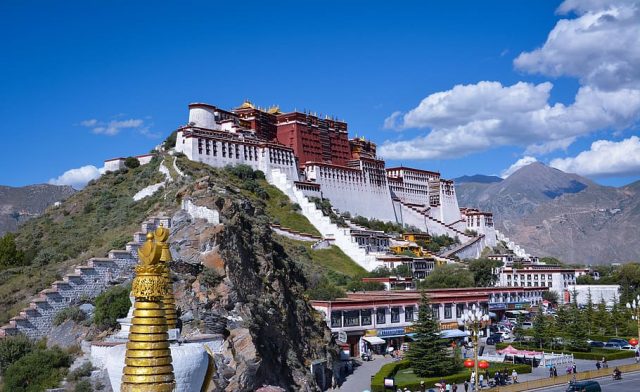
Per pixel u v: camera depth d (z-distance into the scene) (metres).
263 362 69.19
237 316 71.94
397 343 114.12
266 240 97.81
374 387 79.31
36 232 135.38
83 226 132.75
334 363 90.81
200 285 71.81
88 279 76.19
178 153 176.12
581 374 86.38
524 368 94.19
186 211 89.69
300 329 88.19
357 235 179.62
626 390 78.25
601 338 129.62
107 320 67.69
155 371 19.66
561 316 123.62
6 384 58.62
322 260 164.38
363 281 149.50
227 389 59.66
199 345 23.08
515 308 162.75
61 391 57.84
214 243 78.88
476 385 66.44
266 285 86.00
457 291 141.88
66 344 66.88
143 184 157.50
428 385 82.94
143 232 86.75
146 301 19.95
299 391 75.00
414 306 118.44
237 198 106.19
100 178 167.75
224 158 184.62
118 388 23.05
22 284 82.38
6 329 67.75
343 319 106.06
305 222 182.75
